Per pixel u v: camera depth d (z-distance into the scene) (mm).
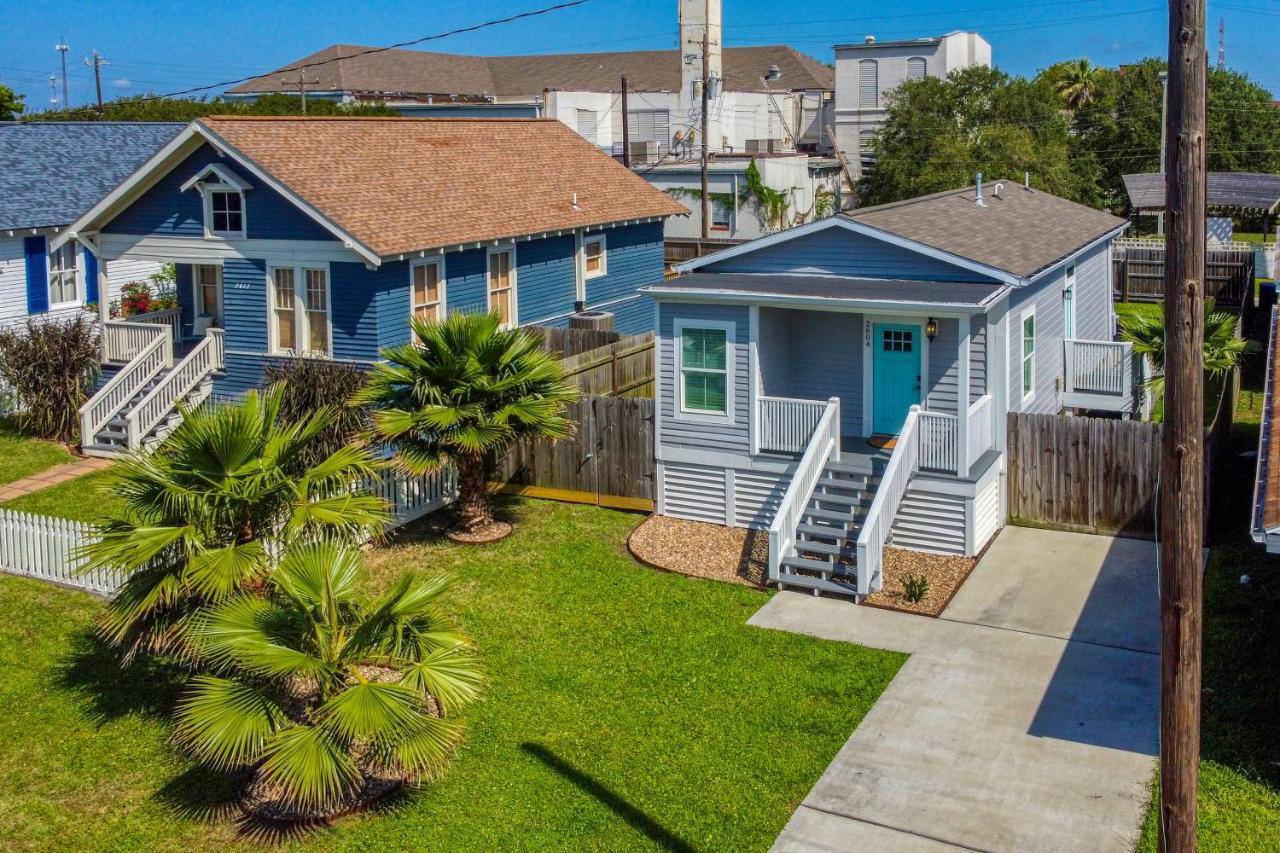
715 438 19469
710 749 12914
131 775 12820
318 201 22719
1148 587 16562
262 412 13859
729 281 19594
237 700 11070
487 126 31344
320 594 11594
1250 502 19344
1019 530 18984
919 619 15953
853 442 19875
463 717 13617
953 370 19141
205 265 26203
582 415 20516
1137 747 12617
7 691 14602
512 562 18172
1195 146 8023
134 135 35594
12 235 27969
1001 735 12953
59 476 22203
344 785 11797
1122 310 37281
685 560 18234
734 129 69375
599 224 29000
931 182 49812
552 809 11922
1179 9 7969
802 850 11156
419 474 17734
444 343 17922
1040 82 55312
